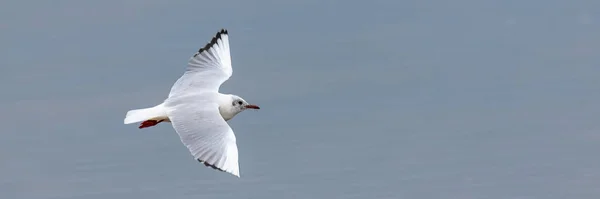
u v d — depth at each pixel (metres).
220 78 16.31
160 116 15.14
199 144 14.40
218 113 14.95
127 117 15.13
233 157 14.19
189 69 16.45
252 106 16.03
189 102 15.34
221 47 16.72
